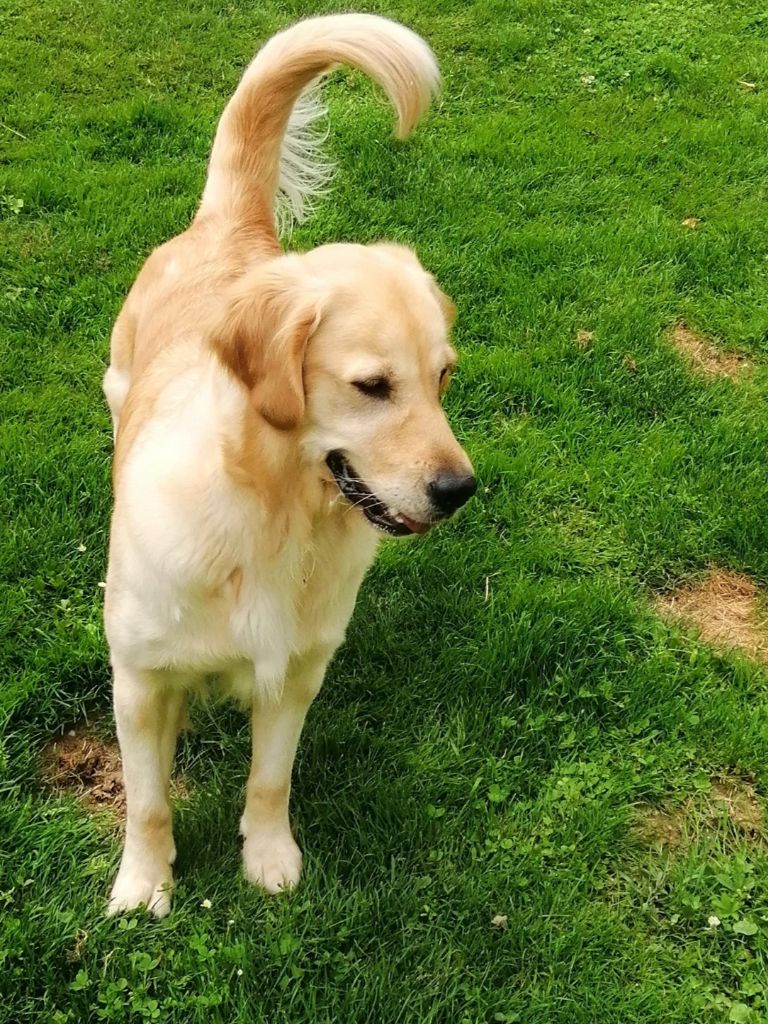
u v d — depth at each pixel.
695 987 1.45
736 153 3.23
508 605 1.84
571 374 2.29
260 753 1.48
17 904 1.43
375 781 1.62
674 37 3.90
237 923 1.44
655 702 1.75
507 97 3.49
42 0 3.70
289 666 1.42
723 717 1.73
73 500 1.89
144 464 1.36
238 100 1.78
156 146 2.95
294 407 1.25
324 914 1.46
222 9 3.84
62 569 1.80
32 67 3.26
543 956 1.46
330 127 3.03
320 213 2.68
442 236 2.68
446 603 1.84
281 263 1.31
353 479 1.31
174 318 1.62
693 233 2.82
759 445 2.16
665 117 3.40
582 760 1.68
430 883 1.51
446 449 1.28
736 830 1.63
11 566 1.78
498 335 2.39
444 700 1.73
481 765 1.66
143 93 3.24
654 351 2.38
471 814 1.60
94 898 1.45
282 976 1.40
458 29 3.89
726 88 3.60
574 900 1.52
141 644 1.36
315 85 1.91
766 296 2.63
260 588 1.34
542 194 2.92
